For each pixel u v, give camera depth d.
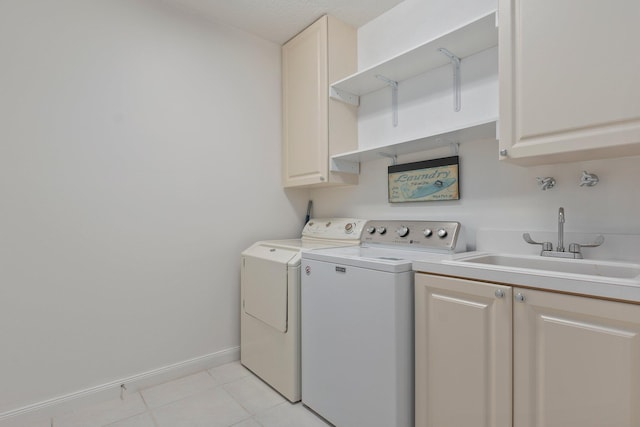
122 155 1.90
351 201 2.46
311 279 1.75
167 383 2.03
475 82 1.79
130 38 1.93
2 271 1.57
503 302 1.12
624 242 1.31
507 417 1.12
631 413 0.89
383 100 2.25
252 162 2.44
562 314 1.01
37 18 1.66
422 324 1.35
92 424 1.62
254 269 2.12
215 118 2.26
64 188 1.72
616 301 0.91
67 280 1.73
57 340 1.70
